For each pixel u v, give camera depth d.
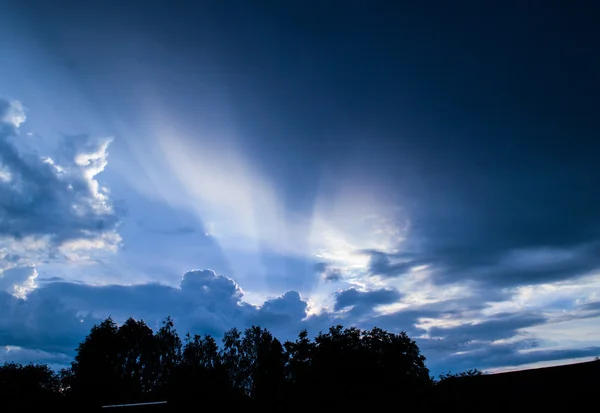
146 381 57.38
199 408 31.53
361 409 26.03
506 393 25.17
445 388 27.41
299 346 29.75
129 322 59.78
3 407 38.94
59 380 51.50
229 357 60.50
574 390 22.78
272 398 30.06
